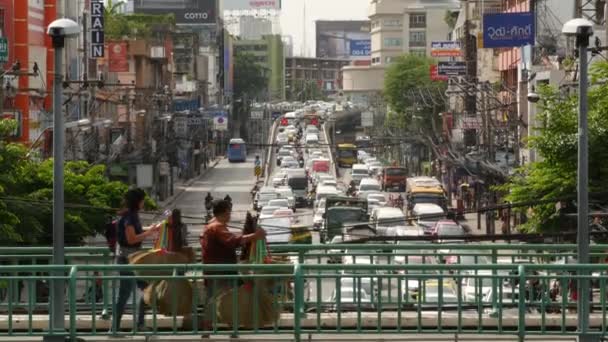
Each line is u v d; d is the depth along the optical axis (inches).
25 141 2940.5
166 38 6067.9
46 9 3331.7
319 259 992.9
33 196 1942.7
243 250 855.7
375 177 5506.9
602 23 2699.3
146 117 4471.0
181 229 869.8
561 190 1898.4
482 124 3782.0
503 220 3041.3
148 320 845.2
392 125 6432.1
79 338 801.6
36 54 3115.2
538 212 1929.1
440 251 1163.9
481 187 3563.0
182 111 5433.1
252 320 802.2
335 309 877.2
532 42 3206.2
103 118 3855.8
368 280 1002.7
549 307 901.2
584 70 885.2
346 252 1031.6
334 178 5211.6
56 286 791.7
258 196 4069.9
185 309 805.2
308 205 4510.3
